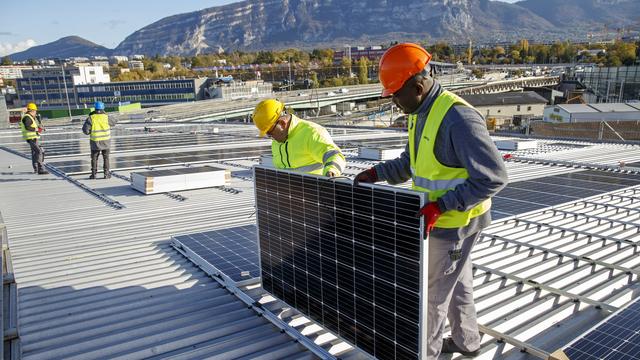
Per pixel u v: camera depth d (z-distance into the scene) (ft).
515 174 34.58
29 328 13.00
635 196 26.27
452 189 9.01
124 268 17.26
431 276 9.86
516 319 12.71
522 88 355.36
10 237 21.29
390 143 54.85
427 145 9.39
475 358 11.05
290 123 14.67
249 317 13.50
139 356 11.49
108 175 35.91
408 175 11.66
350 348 12.01
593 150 47.96
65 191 31.48
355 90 300.40
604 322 10.75
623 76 206.59
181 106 223.92
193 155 47.37
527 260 16.70
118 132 80.53
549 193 26.96
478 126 8.71
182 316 13.58
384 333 10.14
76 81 391.86
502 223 21.09
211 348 11.75
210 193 29.89
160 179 29.91
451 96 9.19
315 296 12.25
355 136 65.46
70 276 16.60
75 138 70.18
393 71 9.22
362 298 10.59
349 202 10.39
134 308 14.16
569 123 122.83
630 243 18.52
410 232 8.90
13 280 14.61
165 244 19.94
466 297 10.69
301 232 12.34
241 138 63.93
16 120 209.15
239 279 15.26
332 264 11.34
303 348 11.92
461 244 9.72
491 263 16.47
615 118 136.67
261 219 14.12
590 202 24.94
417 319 9.15
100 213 25.40
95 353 11.64
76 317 13.62
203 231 20.98
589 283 15.06
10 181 35.45
